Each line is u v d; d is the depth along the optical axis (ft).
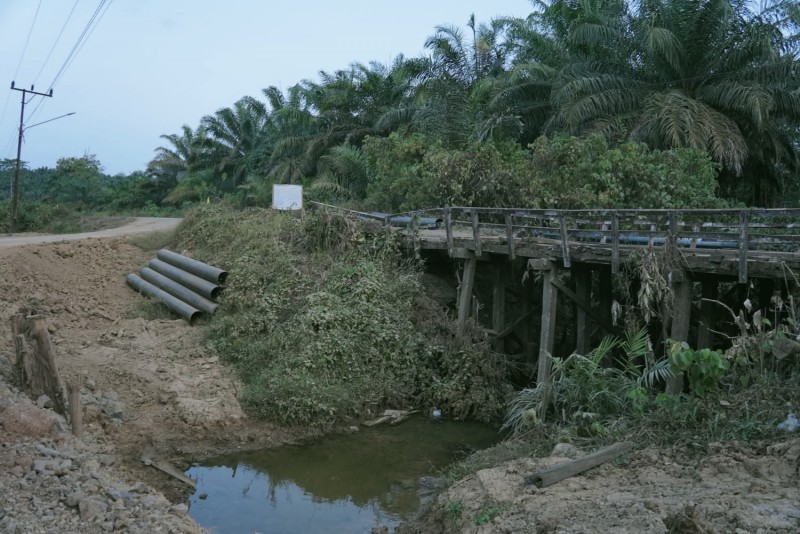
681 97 69.36
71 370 39.45
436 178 60.70
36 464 25.38
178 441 34.73
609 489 22.52
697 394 26.25
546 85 83.25
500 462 28.19
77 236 75.31
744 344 28.81
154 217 134.31
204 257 61.26
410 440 37.11
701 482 21.99
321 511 28.25
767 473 21.83
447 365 43.73
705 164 61.93
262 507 28.58
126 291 58.80
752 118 72.23
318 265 52.34
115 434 33.83
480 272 54.65
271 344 44.01
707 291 35.06
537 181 57.52
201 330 48.75
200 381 40.40
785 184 84.74
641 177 57.52
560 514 20.81
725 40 74.95
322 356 42.22
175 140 198.70
